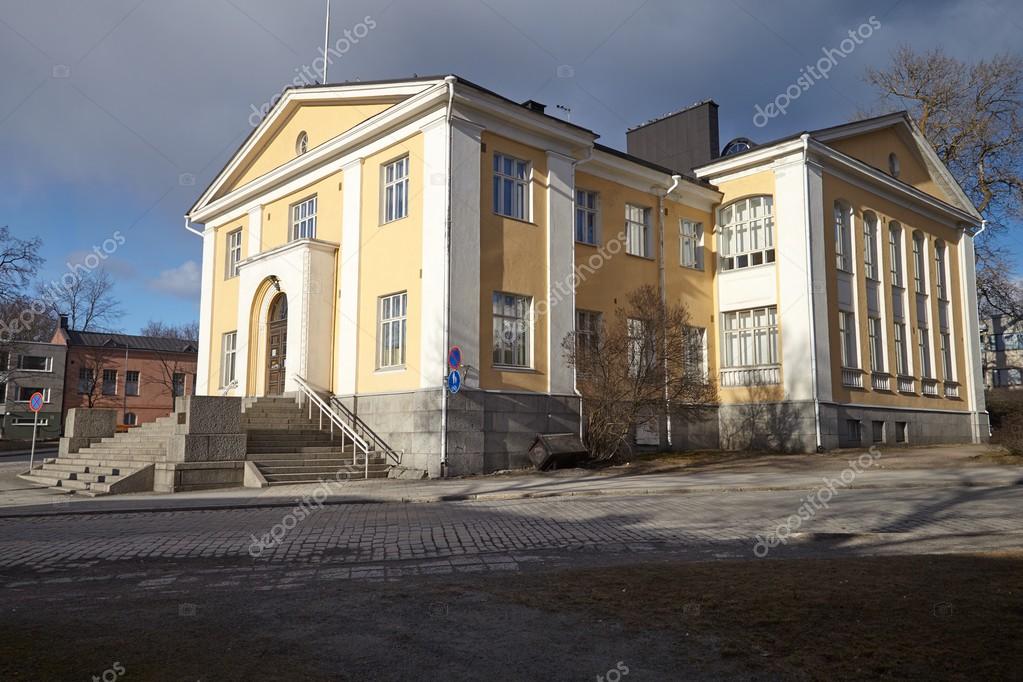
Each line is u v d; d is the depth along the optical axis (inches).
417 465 750.5
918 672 171.0
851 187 1078.4
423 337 768.3
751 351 1037.2
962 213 1300.4
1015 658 177.8
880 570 276.1
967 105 1428.4
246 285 997.8
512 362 809.5
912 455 866.8
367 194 874.1
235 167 1107.3
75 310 2018.9
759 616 217.6
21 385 2336.4
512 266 814.5
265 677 179.5
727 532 403.2
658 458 881.5
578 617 226.7
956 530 399.9
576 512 489.4
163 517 492.7
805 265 975.6
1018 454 793.6
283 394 922.7
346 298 882.1
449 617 232.8
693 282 1056.8
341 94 904.3
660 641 201.9
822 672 174.1
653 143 1306.6
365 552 359.6
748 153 1039.0
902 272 1175.6
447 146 769.6
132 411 2501.2
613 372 827.4
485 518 467.8
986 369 1921.8
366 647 204.7
